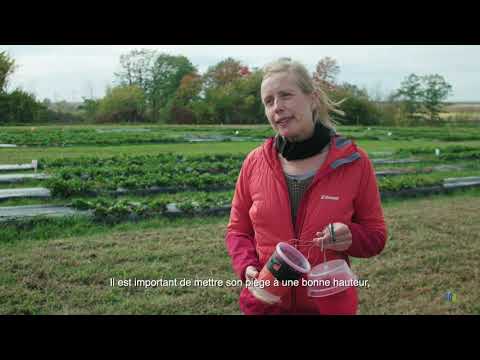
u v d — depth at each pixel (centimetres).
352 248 203
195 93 5466
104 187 881
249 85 4994
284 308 218
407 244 625
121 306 427
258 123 4934
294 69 204
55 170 1077
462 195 1012
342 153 207
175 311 420
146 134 2391
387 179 1030
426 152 1748
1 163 1188
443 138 2678
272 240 213
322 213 205
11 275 491
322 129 214
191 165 1184
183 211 758
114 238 635
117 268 521
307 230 207
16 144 1748
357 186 208
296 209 213
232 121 4894
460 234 681
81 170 1052
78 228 671
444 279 504
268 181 216
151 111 4894
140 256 562
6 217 689
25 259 540
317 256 210
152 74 5734
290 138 210
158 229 684
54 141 1850
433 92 5244
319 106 217
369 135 2744
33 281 479
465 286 486
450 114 5297
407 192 983
